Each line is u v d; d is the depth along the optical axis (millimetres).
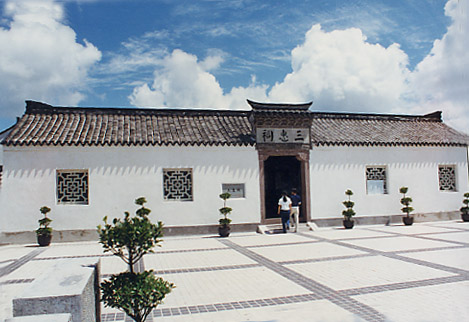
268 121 14039
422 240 11055
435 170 16016
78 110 14070
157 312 5398
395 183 15430
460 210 15867
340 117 17016
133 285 4242
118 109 14445
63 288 3555
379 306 5402
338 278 7004
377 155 15328
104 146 12555
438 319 4832
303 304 5605
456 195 16203
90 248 10953
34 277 7543
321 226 14484
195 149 13391
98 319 4488
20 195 11914
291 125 14320
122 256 4582
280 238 12258
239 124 15062
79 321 3396
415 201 15625
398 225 14969
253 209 13820
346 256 8984
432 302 5512
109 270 8047
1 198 11758
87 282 3799
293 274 7402
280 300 5828
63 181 12375
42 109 13750
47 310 3363
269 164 16266
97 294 4496
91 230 12266
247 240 12000
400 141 15375
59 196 12305
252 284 6777
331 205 14633
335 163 14812
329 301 5703
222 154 13656
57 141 12039
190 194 13383
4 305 5719
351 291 6176
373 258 8672
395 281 6699
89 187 12367
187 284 6855
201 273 7680
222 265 8391
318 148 14656
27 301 3348
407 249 9680
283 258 8977
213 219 13344
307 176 14438
